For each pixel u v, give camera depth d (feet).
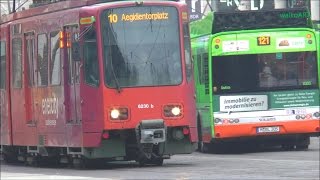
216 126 127.44
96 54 96.32
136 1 97.76
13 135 116.06
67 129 100.89
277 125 128.36
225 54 127.75
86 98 96.73
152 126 96.07
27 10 111.96
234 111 127.75
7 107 117.39
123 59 96.84
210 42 127.54
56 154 107.96
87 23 96.48
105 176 87.97
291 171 90.68
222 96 127.65
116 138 97.76
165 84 98.07
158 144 98.53
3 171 105.60
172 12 99.30
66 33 100.83
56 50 102.99
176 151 99.66
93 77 96.43
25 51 111.34
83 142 97.09
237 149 144.66
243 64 128.06
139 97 96.94
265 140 132.05
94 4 98.07
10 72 115.96
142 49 97.66
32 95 109.81
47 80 105.50
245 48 127.95
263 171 91.40
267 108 128.26
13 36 114.73
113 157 98.07
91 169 101.09
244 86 127.95
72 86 99.60
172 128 98.68
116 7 97.04
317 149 139.54
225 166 100.89
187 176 86.02
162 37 98.53
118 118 96.07
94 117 96.27
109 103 96.07
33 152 110.83
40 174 94.38
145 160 103.65
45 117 106.42
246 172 90.43
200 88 133.90
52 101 104.42
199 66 134.41
